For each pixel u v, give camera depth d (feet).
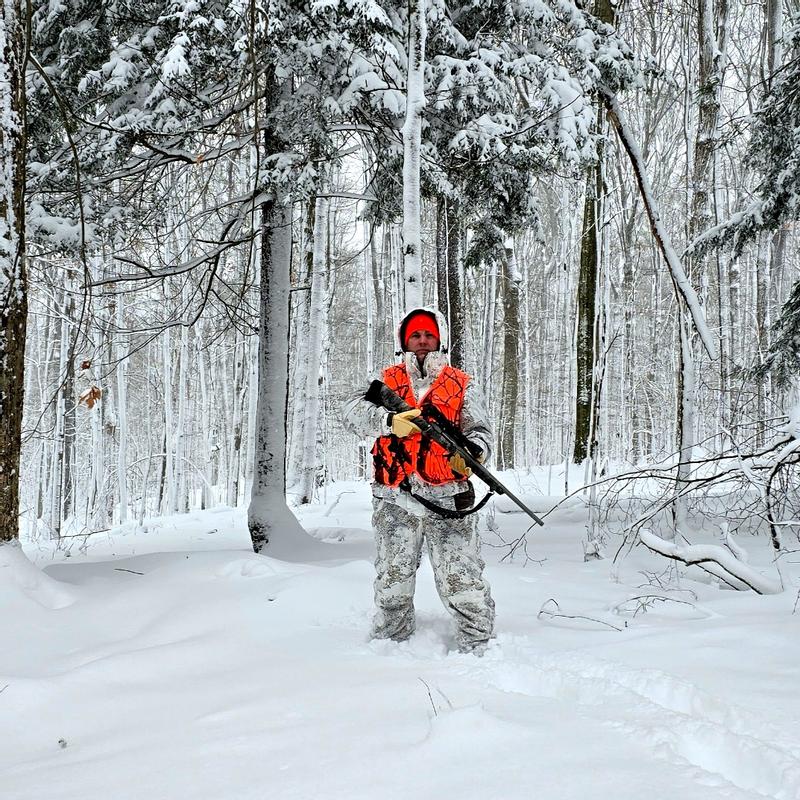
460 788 5.62
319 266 45.27
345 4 19.42
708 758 6.37
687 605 13.23
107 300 47.42
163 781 6.26
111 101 23.53
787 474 16.63
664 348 77.05
